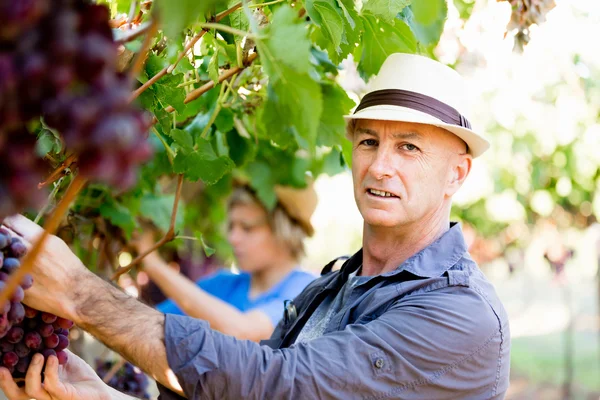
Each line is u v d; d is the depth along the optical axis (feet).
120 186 2.73
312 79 3.98
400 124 7.00
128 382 9.33
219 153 8.39
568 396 31.73
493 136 24.76
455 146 7.22
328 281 7.97
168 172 8.14
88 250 8.61
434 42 7.08
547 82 19.94
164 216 9.81
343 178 31.40
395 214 6.99
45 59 2.66
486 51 10.14
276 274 12.40
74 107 2.63
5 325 4.43
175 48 6.11
